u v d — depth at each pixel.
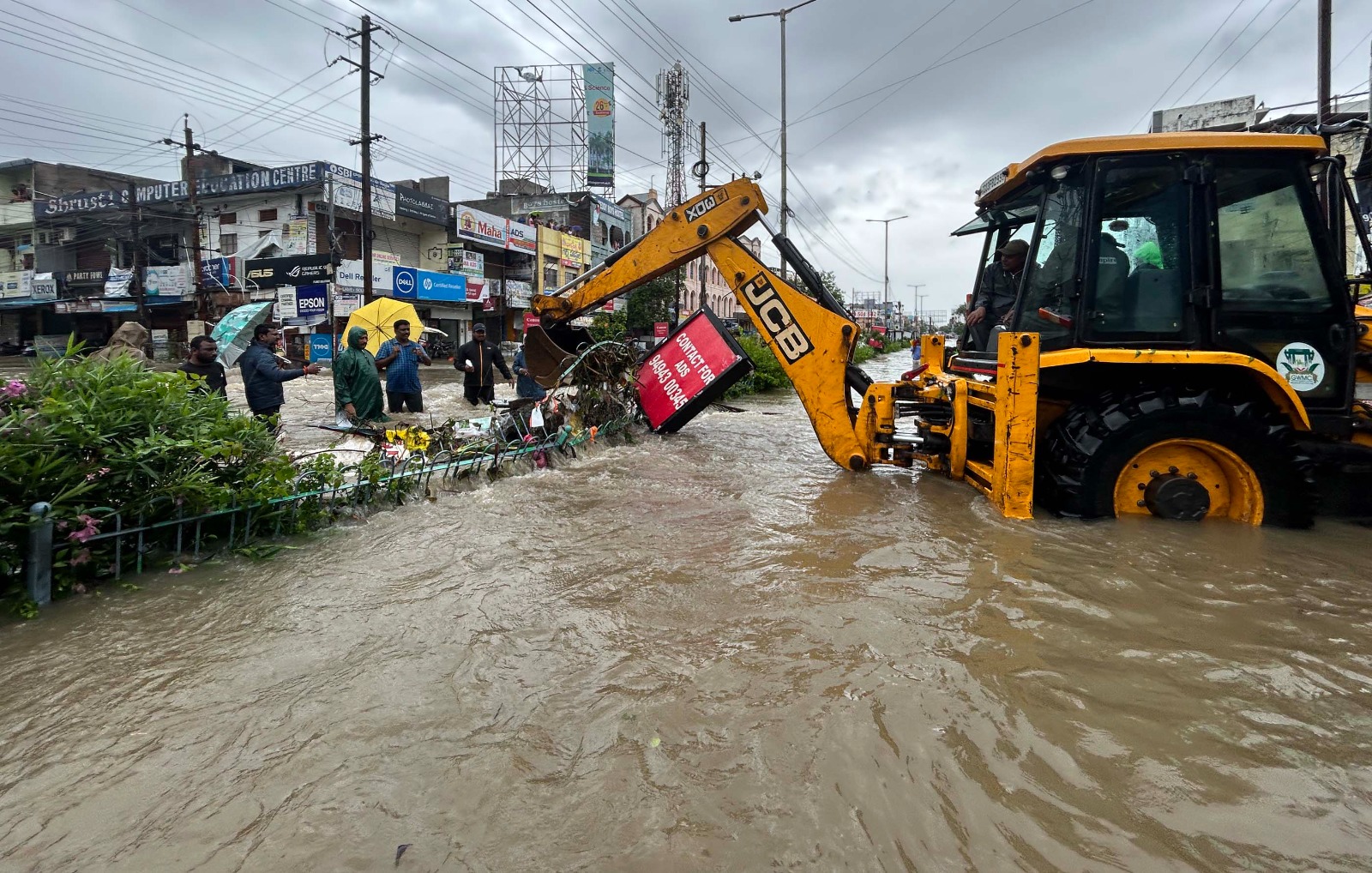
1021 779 1.82
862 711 2.12
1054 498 4.45
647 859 1.53
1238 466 4.17
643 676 2.35
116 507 3.38
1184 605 2.98
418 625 2.77
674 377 7.85
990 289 5.98
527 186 38.56
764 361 15.49
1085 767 1.88
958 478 5.55
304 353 23.48
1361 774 1.85
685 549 3.77
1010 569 3.40
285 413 10.11
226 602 3.01
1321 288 4.34
